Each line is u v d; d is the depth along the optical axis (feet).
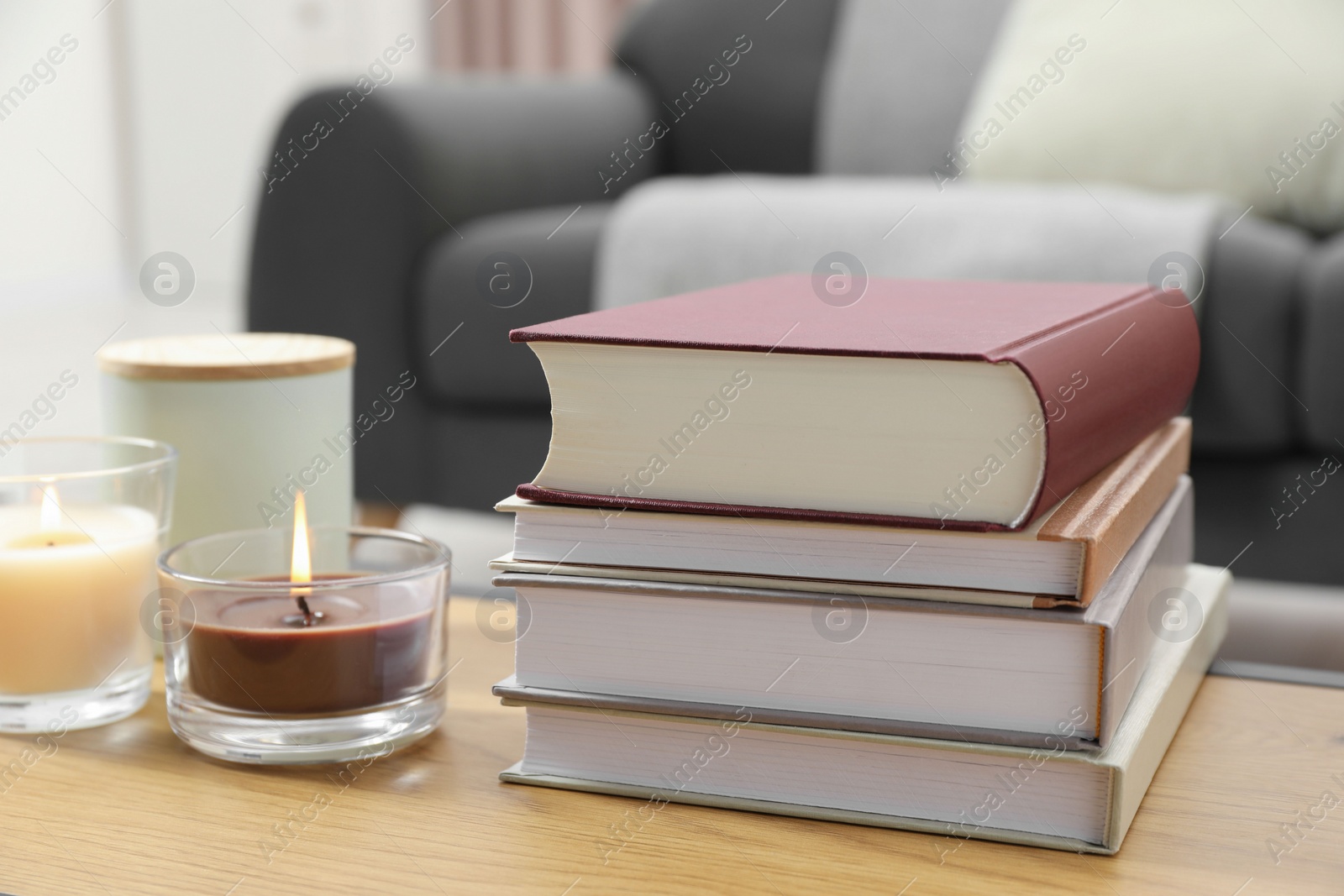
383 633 1.57
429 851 1.35
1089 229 4.20
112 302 15.08
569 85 6.13
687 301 1.78
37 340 12.64
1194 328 2.00
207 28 14.52
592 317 1.58
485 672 1.93
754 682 1.45
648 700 1.48
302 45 14.15
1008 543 1.34
